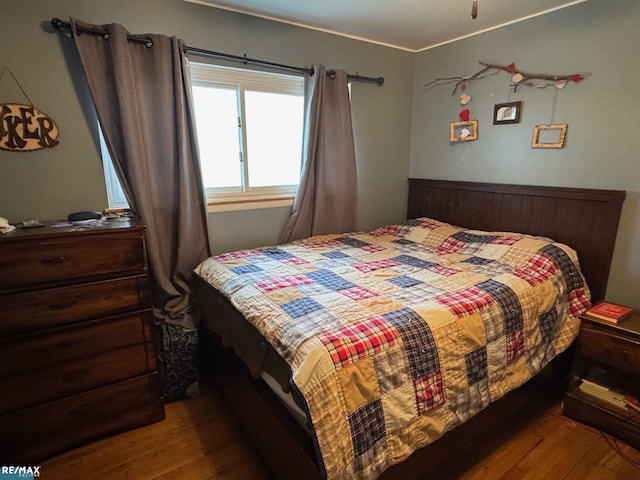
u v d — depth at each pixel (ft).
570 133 7.38
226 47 7.46
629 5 6.34
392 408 4.03
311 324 4.37
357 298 5.20
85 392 5.61
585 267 7.38
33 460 5.37
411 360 4.26
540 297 6.00
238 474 5.22
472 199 9.23
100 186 6.70
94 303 5.44
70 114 6.24
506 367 5.29
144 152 6.70
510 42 8.08
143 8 6.52
